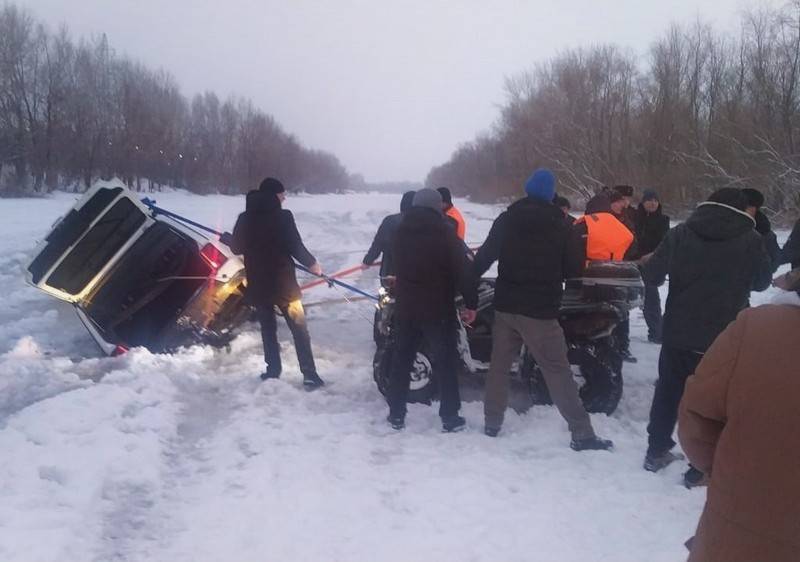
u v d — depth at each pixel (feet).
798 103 94.53
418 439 17.07
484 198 221.87
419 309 17.20
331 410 19.21
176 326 24.44
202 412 19.03
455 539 12.40
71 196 154.20
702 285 14.32
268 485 14.49
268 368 21.54
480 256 16.63
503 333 16.88
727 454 6.65
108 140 184.75
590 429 16.35
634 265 18.81
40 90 169.78
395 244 17.31
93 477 14.39
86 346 26.27
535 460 15.83
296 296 20.99
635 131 132.16
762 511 6.38
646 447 16.63
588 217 19.43
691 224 14.58
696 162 108.06
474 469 15.25
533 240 15.94
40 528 12.50
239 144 266.98
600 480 14.78
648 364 23.95
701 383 6.96
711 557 6.64
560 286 16.25
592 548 12.12
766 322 6.63
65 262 24.63
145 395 19.31
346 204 174.09
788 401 6.29
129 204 24.98
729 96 113.19
